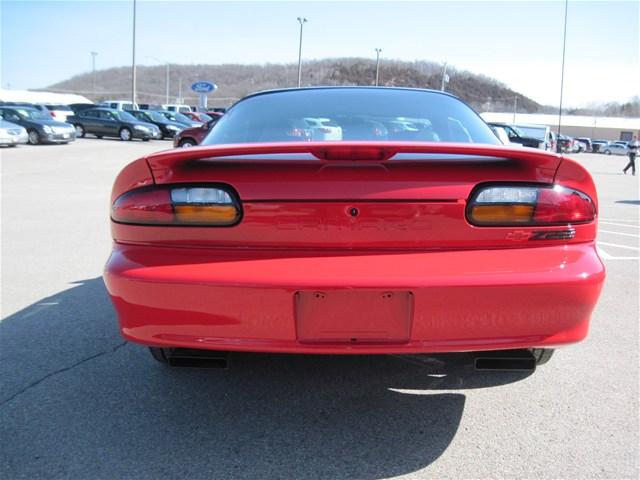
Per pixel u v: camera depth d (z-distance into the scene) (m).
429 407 2.65
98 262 5.21
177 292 2.08
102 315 3.82
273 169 2.10
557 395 2.77
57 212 7.98
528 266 2.07
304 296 2.07
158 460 2.22
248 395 2.76
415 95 3.32
